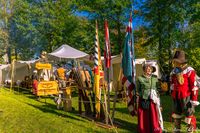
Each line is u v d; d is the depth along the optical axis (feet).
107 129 27.12
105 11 110.32
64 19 116.78
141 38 103.81
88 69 34.06
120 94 45.21
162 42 95.96
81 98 33.78
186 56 23.35
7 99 43.04
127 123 29.73
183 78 22.70
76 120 30.66
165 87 32.71
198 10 89.71
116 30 113.29
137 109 25.11
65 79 40.32
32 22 122.21
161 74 61.82
